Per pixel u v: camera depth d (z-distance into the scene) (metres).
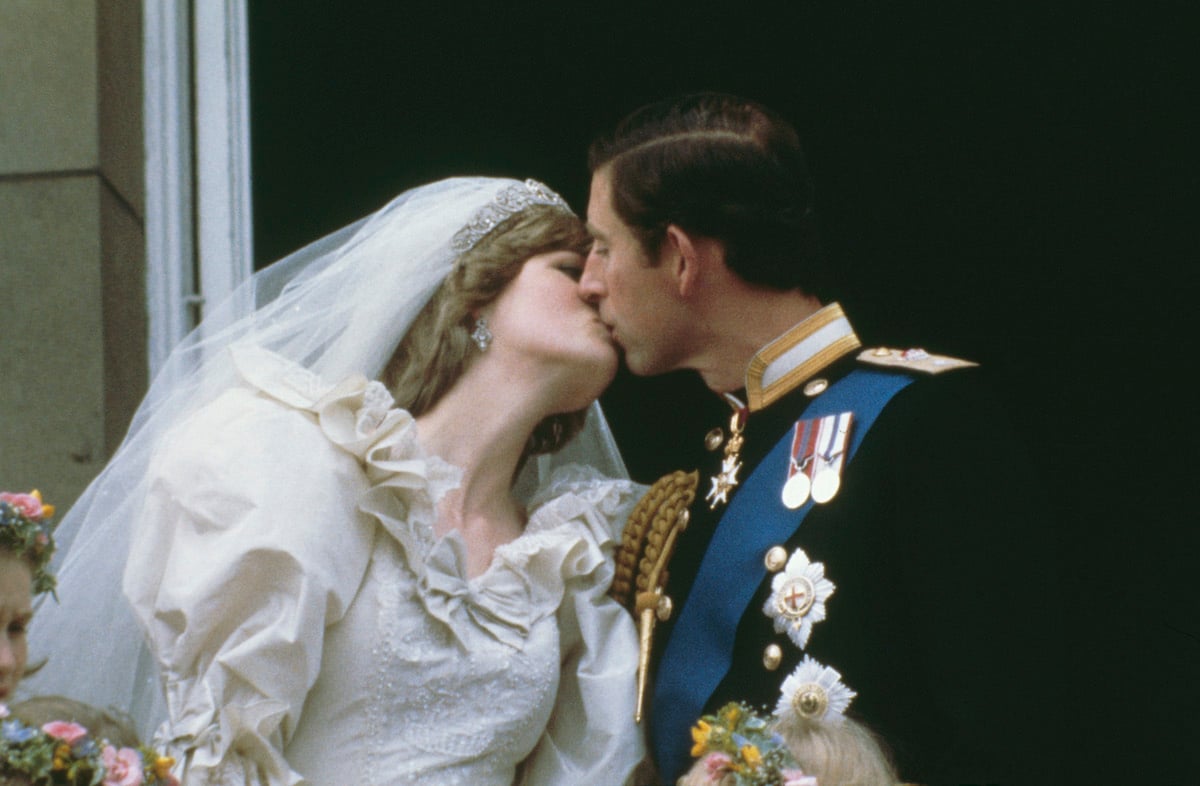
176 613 5.07
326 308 5.89
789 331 5.44
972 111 9.52
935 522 4.93
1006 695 4.73
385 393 5.45
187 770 4.89
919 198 9.62
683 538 5.52
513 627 5.45
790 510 5.14
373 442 5.36
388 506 5.34
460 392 5.77
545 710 5.46
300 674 5.04
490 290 5.75
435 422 5.75
